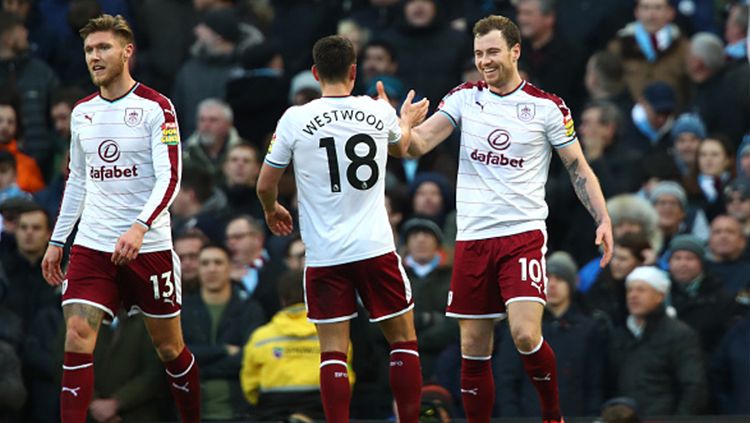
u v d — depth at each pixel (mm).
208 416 35531
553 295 35375
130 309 29328
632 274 35031
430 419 32531
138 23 51312
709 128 46625
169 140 28250
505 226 28875
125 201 28469
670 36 48156
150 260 28734
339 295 28297
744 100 46312
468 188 29203
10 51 49000
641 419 32906
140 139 28391
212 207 42875
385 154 28375
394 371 28594
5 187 45188
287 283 34875
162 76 50594
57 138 47344
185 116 48406
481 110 29203
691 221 41750
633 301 34906
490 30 28922
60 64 50750
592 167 42719
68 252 40812
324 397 28078
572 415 34719
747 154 42719
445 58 47688
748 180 41094
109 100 28594
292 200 42750
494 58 28828
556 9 51531
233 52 48750
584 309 36594
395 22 50344
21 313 38656
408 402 28547
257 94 46000
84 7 48875
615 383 35031
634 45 48375
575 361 34875
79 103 28859
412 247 37156
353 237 28047
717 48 46688
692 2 52062
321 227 28203
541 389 29312
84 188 29188
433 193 40969
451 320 36062
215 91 48375
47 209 40500
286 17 51875
